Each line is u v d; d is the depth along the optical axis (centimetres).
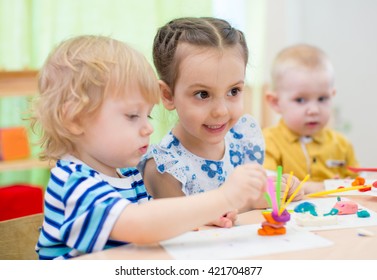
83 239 67
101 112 74
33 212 162
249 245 65
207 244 66
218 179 108
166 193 104
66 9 217
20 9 209
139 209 66
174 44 96
